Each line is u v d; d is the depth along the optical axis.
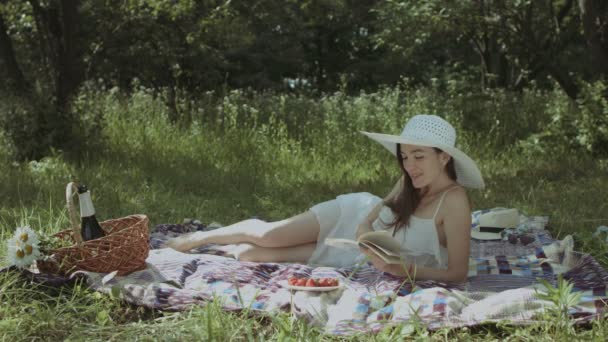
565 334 3.48
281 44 28.38
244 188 8.95
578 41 23.59
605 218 6.92
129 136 11.84
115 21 14.41
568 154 11.54
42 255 4.49
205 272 4.75
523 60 16.58
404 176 4.71
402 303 3.99
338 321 3.91
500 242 6.05
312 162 11.15
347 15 29.59
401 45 16.91
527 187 8.85
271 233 5.26
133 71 18.48
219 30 16.34
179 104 14.23
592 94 11.60
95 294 4.20
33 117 10.60
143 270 4.76
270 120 12.34
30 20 15.18
